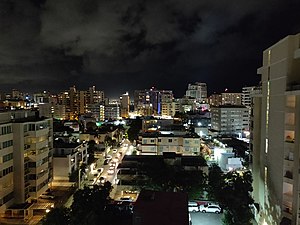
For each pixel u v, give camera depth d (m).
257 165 52.28
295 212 36.56
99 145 108.44
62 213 38.19
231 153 83.81
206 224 46.91
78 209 39.53
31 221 52.66
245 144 100.94
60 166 68.62
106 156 108.50
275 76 42.28
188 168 64.88
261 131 49.53
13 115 57.69
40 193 59.66
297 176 36.44
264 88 47.91
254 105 53.78
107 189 44.84
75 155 72.81
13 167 54.91
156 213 31.75
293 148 37.28
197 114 175.25
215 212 50.88
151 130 113.56
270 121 44.34
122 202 49.81
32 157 57.81
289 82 37.75
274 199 41.56
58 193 63.69
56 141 80.06
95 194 41.78
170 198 35.78
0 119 52.91
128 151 118.94
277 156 40.66
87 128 138.75
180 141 91.75
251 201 44.88
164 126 126.06
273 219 41.69
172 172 56.34
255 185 52.31
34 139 57.88
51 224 37.06
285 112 38.19
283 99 38.78
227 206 44.44
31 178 58.03
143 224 30.53
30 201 57.94
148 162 66.31
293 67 37.66
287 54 37.75
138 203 34.09
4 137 52.03
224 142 103.50
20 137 54.94
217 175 55.44
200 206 52.72
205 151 101.25
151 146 91.62
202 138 119.56
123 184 62.59
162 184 54.22
